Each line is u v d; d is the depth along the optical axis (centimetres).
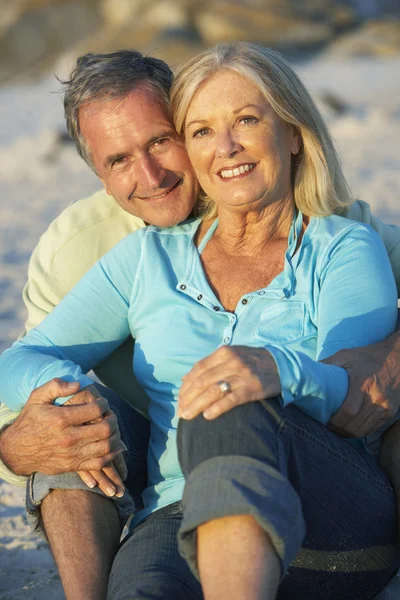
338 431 205
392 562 208
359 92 2339
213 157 228
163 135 246
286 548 166
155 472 229
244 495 165
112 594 191
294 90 231
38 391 217
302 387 188
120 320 245
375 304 218
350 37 4597
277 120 229
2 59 5469
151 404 238
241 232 236
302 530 172
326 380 194
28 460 216
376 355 206
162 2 4900
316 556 194
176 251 243
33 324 278
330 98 1777
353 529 196
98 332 244
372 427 205
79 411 212
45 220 959
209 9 4716
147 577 188
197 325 229
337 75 3142
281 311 224
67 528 211
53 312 247
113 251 249
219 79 226
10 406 234
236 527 166
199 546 169
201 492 170
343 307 217
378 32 4562
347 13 4897
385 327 217
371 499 198
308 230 235
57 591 250
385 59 4231
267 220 234
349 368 203
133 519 226
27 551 284
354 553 198
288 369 186
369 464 204
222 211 237
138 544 201
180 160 248
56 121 2072
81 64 253
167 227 252
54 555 211
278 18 4700
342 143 1438
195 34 4684
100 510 215
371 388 202
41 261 279
